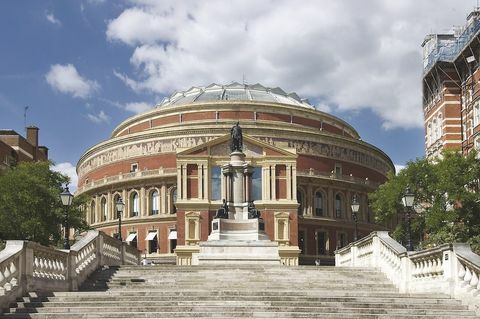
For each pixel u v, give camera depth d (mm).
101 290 31094
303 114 119250
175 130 109000
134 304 25219
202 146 98062
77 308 24312
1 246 49781
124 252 47250
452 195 60406
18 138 100375
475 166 61781
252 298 26469
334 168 112500
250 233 54625
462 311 24688
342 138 114000
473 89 74125
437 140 81812
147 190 109562
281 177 98688
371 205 75688
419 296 27141
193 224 95750
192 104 116500
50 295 26453
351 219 112188
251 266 37750
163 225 106562
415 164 66625
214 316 23984
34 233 64125
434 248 28312
